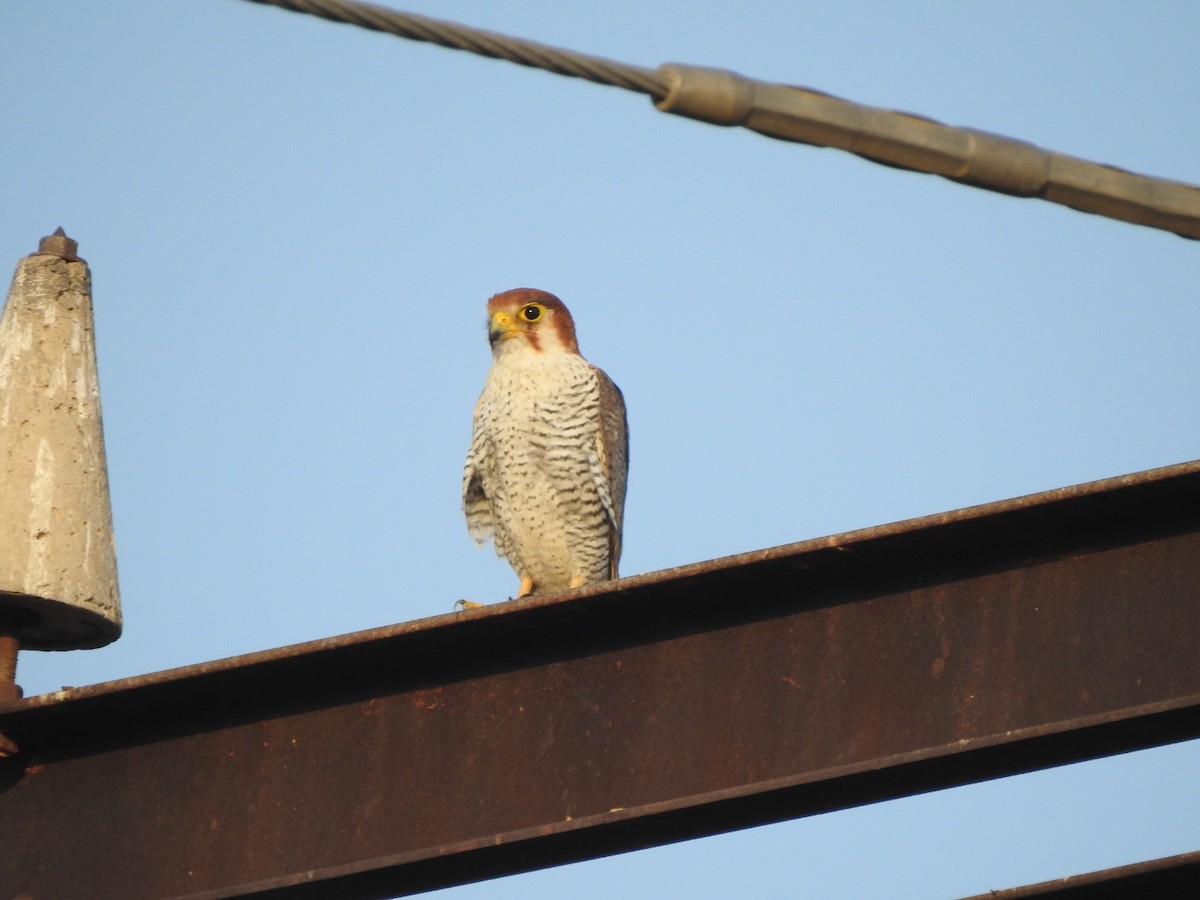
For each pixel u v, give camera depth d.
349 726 11.32
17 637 12.12
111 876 11.21
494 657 11.26
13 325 12.70
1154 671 10.11
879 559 10.69
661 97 8.35
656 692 10.93
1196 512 10.38
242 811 11.23
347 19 8.05
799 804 10.77
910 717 10.44
